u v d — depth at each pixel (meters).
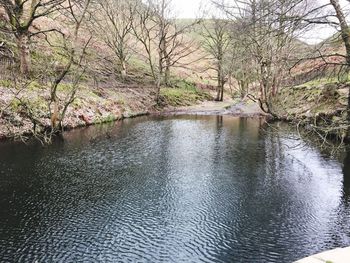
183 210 13.09
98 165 18.12
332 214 12.83
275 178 16.67
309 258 7.54
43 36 39.75
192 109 46.03
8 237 10.83
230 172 17.56
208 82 65.50
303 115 23.23
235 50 52.06
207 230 11.61
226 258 10.01
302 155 20.59
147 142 23.94
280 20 16.27
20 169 16.75
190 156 20.42
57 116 23.59
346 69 16.88
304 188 15.39
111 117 32.50
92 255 10.02
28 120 22.92
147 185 15.55
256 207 13.41
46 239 10.79
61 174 16.45
